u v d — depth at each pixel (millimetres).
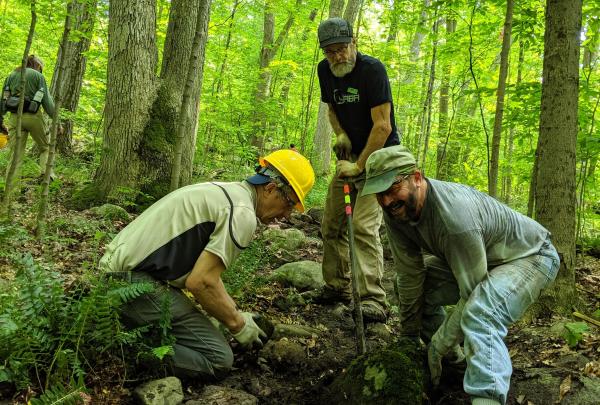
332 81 3873
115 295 2648
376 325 3916
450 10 6305
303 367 3264
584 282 4895
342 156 4020
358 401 2625
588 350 3230
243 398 2789
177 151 5195
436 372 2807
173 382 2727
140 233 2857
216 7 11812
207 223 2828
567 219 3930
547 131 3973
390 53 11422
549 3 3975
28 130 6961
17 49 14016
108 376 2762
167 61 7051
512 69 10633
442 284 3078
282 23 16469
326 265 4219
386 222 2893
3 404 2436
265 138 12555
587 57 8086
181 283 2895
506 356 2400
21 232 3762
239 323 3025
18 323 2514
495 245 2639
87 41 9914
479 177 10648
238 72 12344
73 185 7430
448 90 11914
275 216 3082
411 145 13102
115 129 6570
